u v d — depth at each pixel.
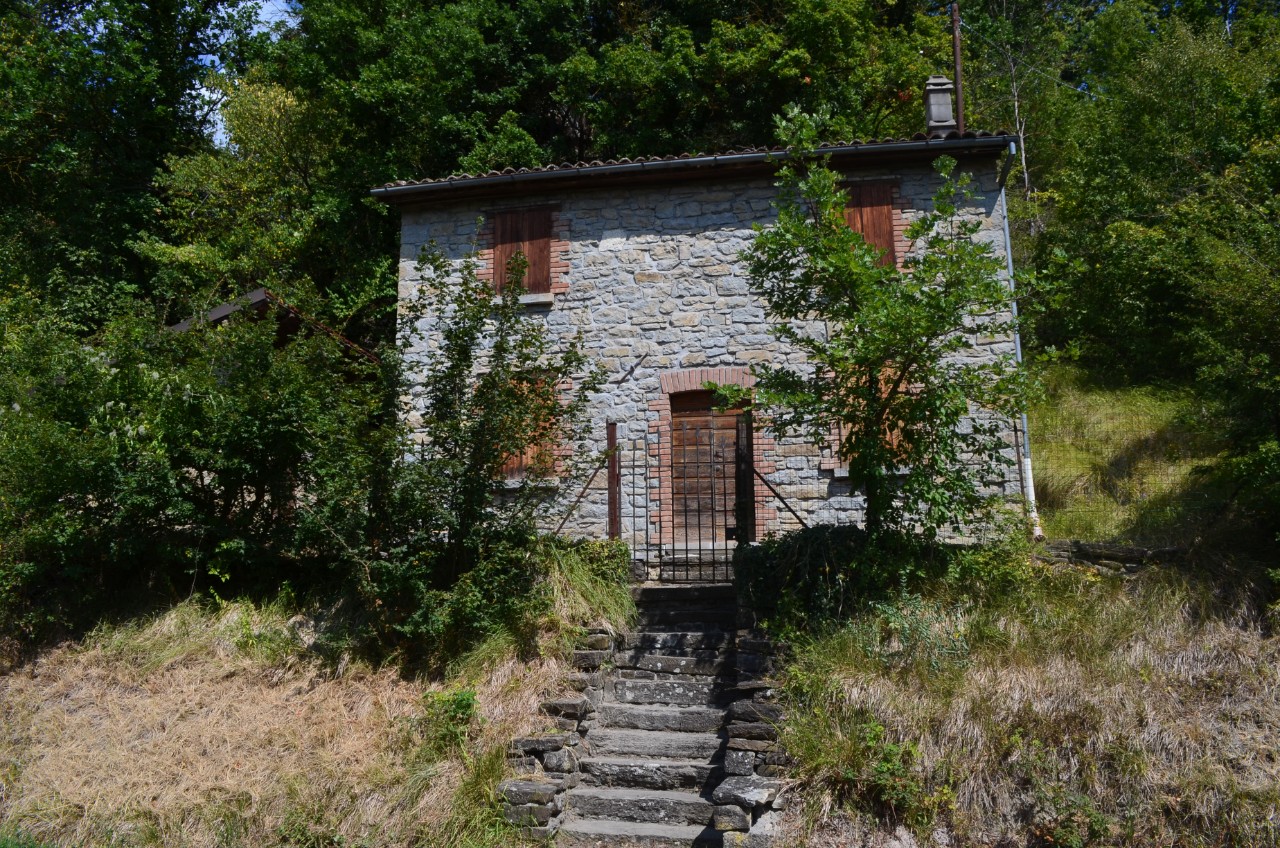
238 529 8.77
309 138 16.80
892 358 7.18
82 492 8.55
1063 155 18.94
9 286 14.56
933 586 7.39
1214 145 15.20
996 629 6.91
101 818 6.62
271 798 6.62
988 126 19.16
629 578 8.52
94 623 8.75
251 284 15.22
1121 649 6.71
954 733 6.21
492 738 6.84
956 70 14.90
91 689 8.00
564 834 6.26
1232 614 6.88
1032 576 7.45
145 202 17.02
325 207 15.81
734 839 5.79
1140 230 13.78
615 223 11.29
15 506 8.53
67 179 16.97
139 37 17.67
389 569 7.56
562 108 19.48
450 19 17.39
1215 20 19.41
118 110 17.47
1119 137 16.47
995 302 7.18
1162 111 16.28
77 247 16.19
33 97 16.55
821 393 7.58
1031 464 10.57
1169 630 6.82
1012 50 21.48
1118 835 5.69
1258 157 12.22
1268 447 7.06
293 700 7.62
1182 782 5.79
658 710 7.23
